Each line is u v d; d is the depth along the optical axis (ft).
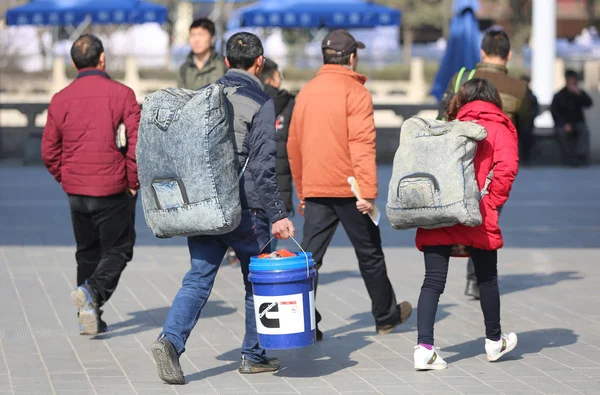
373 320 32.73
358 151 28.60
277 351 28.86
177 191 23.68
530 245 47.32
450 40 76.64
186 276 25.16
